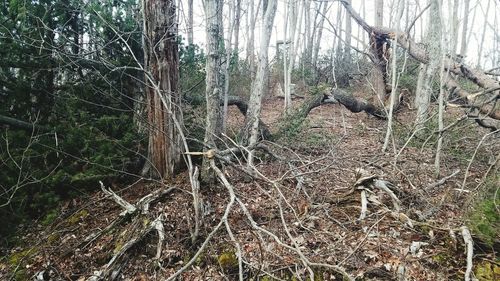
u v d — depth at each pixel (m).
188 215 4.96
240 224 4.98
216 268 4.33
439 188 5.85
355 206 5.07
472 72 8.34
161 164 6.34
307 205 5.18
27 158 5.95
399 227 4.53
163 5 5.82
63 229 5.52
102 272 4.36
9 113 6.66
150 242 4.72
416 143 7.99
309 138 8.80
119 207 5.88
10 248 5.54
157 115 6.16
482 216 4.36
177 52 6.16
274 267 4.15
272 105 14.82
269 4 6.82
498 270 3.85
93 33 6.79
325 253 4.23
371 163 6.17
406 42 9.73
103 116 6.55
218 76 5.73
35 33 6.40
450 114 9.47
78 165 6.41
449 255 4.06
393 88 7.33
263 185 5.94
